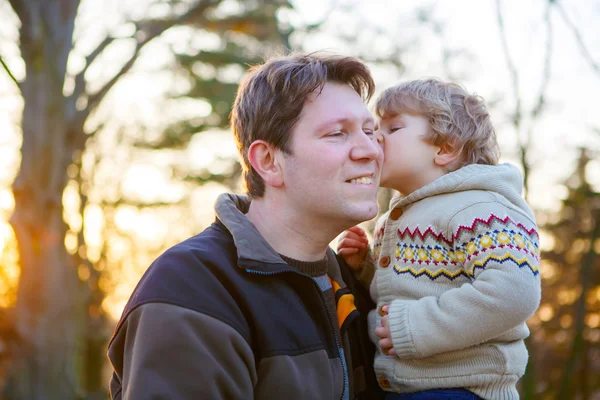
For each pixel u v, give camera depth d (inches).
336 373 63.1
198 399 52.9
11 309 318.7
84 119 335.6
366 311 79.4
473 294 67.8
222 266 60.7
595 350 505.4
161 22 343.3
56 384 321.4
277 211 67.7
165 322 55.3
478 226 71.1
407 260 75.5
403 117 82.1
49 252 322.3
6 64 318.3
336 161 64.2
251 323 59.1
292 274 63.8
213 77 495.5
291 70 66.2
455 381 70.1
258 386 57.9
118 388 61.7
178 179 592.7
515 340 73.6
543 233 507.5
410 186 81.5
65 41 326.0
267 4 439.5
